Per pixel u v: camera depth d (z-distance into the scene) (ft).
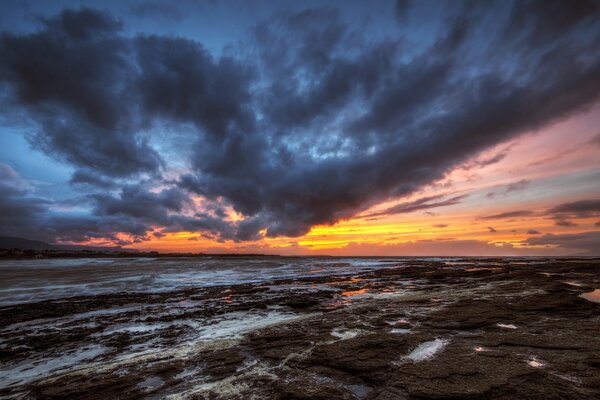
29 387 19.95
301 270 132.16
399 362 18.72
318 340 24.95
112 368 21.67
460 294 46.85
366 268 142.00
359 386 16.30
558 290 46.39
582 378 14.69
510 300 37.50
